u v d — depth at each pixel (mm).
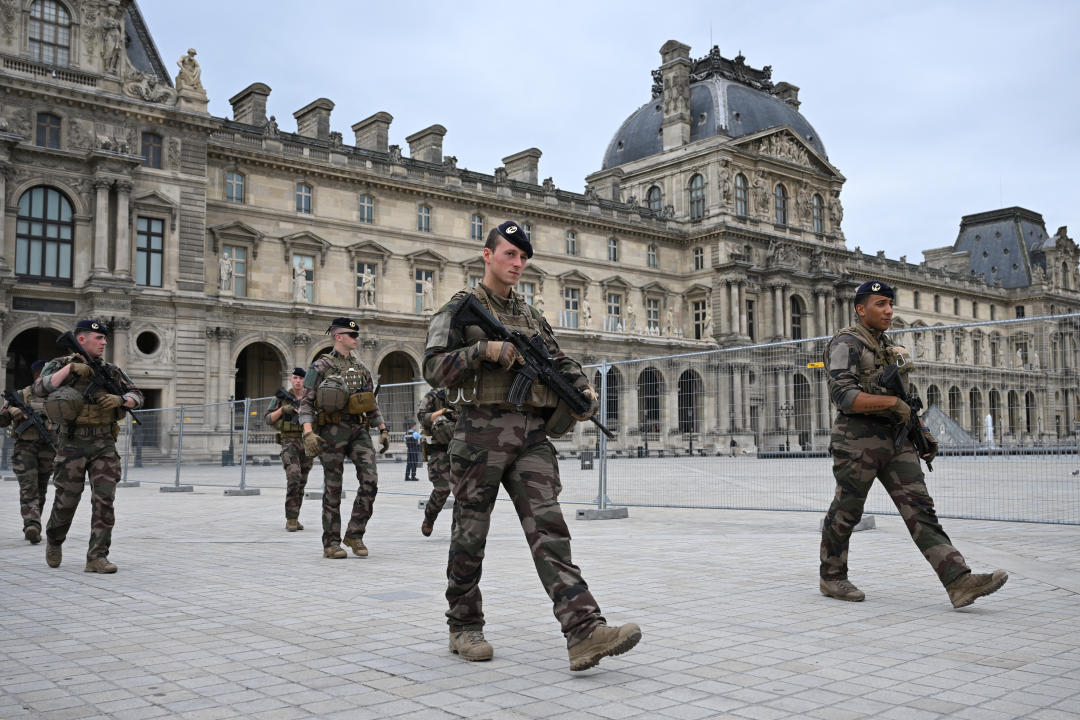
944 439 25516
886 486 9094
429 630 7863
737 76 98688
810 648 7008
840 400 8977
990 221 135875
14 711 5504
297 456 17234
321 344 61531
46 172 48906
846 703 5504
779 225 89438
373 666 6582
